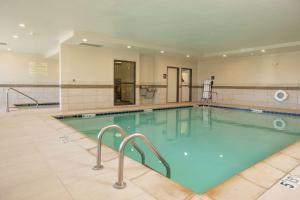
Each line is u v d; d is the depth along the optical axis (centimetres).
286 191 185
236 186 194
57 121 501
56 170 218
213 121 659
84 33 584
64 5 394
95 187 183
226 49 846
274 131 532
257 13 430
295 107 794
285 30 560
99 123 603
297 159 267
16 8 407
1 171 216
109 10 420
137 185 187
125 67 857
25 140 333
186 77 1092
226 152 371
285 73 815
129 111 744
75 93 714
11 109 704
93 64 743
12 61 878
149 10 419
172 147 400
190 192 178
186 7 402
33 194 172
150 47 766
